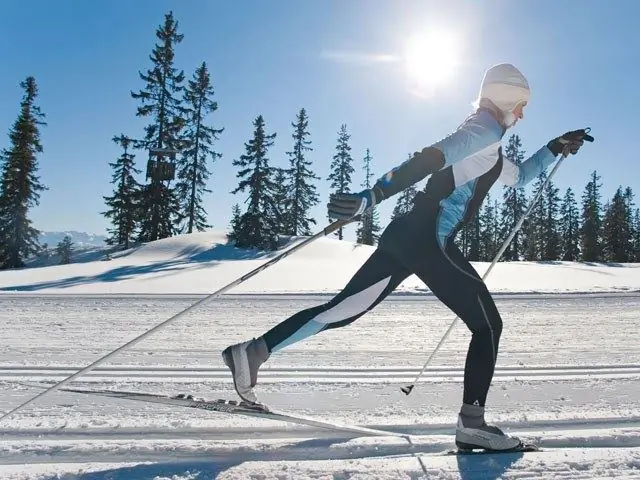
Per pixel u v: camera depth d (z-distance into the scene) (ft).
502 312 33.12
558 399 13.39
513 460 8.62
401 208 90.68
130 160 130.72
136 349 20.39
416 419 11.34
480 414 9.03
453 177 8.68
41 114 120.26
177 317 8.62
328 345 21.44
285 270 60.80
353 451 9.29
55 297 38.42
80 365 17.34
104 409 11.75
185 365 17.51
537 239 174.91
